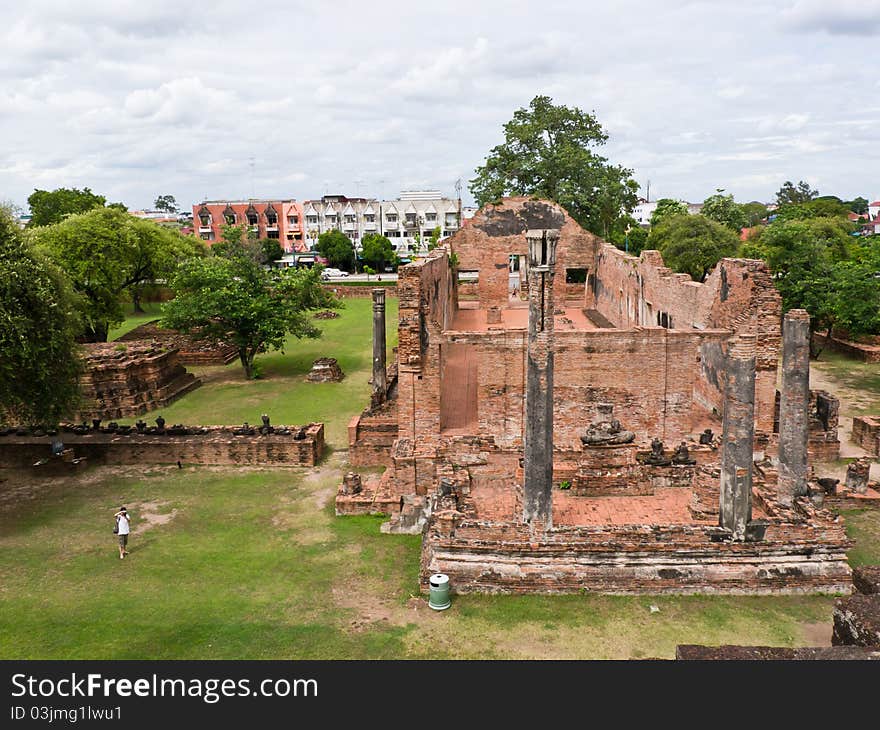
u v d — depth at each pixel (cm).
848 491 2433
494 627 1709
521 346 2423
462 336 2489
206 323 4600
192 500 2614
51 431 3125
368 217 14512
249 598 1867
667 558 1870
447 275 4184
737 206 7988
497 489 2547
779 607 1791
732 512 1861
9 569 2048
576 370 2661
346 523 2389
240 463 3009
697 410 3058
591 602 1822
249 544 2225
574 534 1880
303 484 2783
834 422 2977
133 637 1658
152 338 6209
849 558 2066
